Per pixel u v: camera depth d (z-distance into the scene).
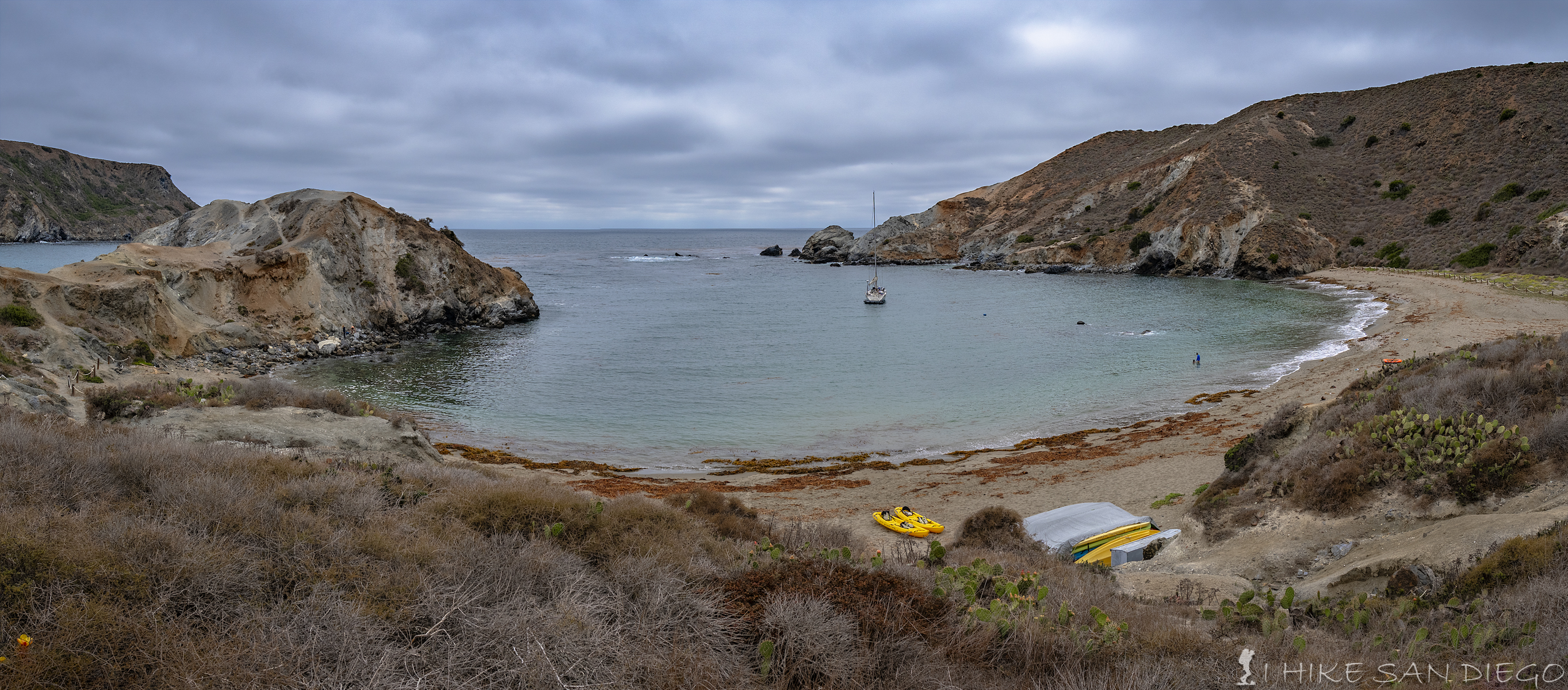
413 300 55.25
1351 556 11.11
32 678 3.87
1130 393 34.53
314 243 52.06
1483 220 72.19
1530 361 15.53
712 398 35.12
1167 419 29.33
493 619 5.27
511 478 13.84
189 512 6.31
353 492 8.02
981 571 8.66
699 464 25.53
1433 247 73.62
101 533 5.35
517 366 43.06
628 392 36.56
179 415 16.83
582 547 7.56
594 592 6.21
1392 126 98.69
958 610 6.84
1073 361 42.56
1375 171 93.00
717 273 118.62
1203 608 9.19
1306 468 13.65
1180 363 40.56
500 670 4.78
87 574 4.65
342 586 5.51
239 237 57.03
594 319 64.75
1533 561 7.90
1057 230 113.31
